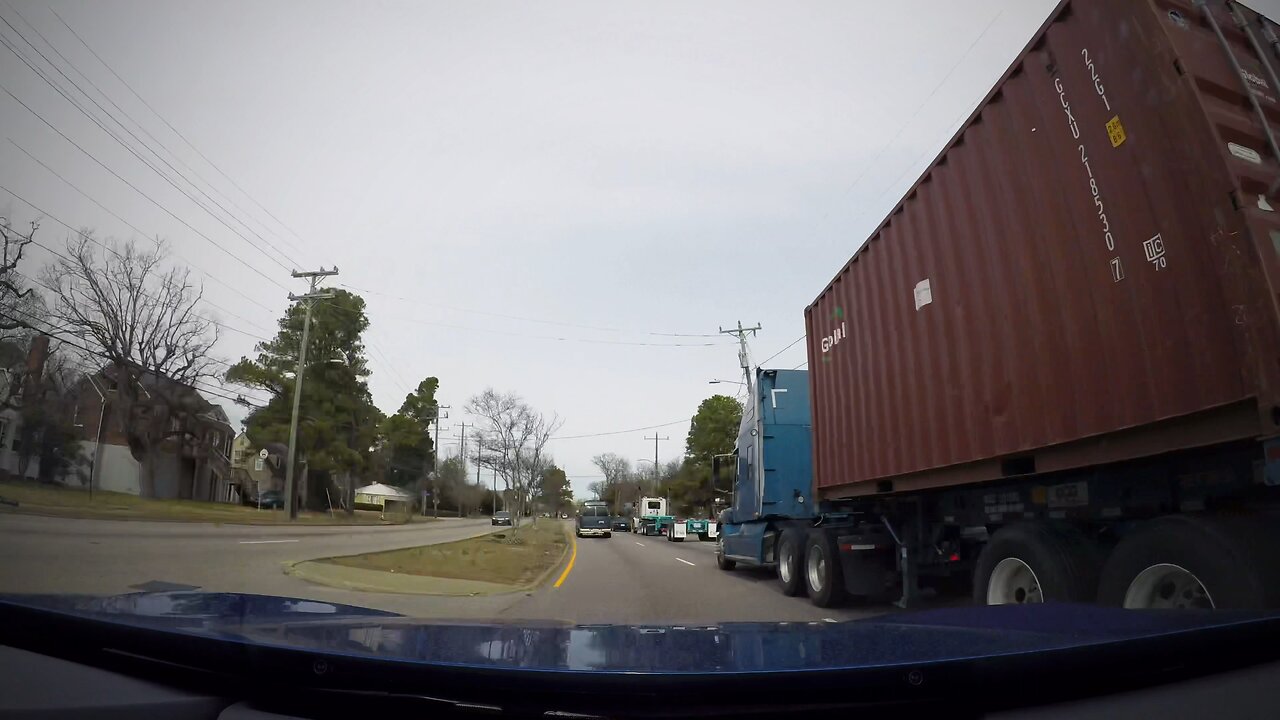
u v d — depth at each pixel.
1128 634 2.76
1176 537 4.37
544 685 2.32
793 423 13.90
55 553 12.77
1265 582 3.91
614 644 2.84
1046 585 5.62
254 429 48.25
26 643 3.04
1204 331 4.24
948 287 7.17
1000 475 6.41
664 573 16.77
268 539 21.89
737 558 15.76
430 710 2.38
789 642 2.87
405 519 57.47
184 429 42.69
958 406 7.00
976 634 2.94
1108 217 4.96
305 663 2.48
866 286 9.23
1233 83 4.47
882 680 2.34
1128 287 4.81
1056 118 5.48
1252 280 3.93
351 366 51.31
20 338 29.77
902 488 8.33
